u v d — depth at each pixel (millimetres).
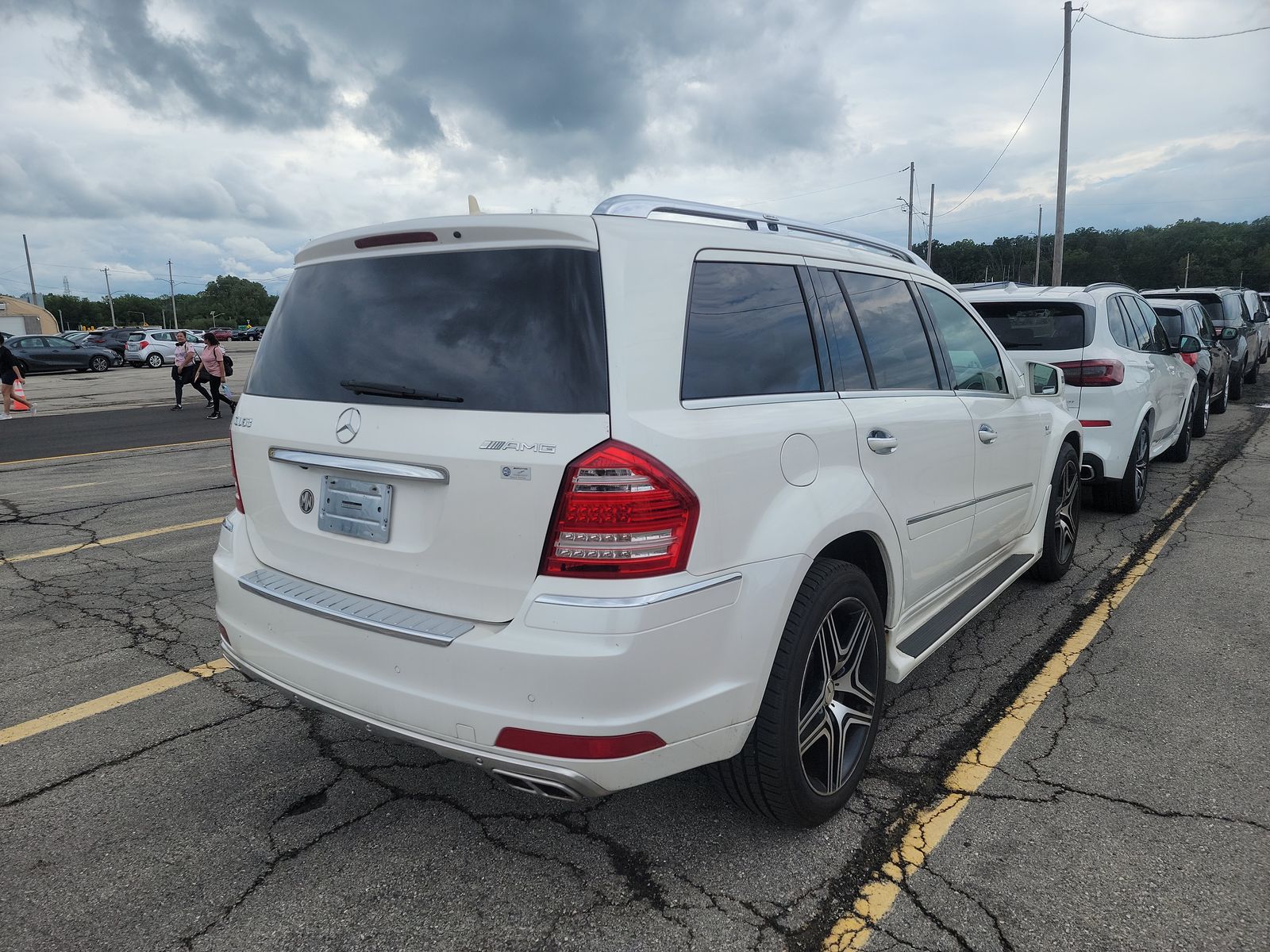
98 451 11445
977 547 3770
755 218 2867
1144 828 2633
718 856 2539
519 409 2102
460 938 2215
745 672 2250
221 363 16188
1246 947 2129
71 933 2244
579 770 2027
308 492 2562
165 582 5258
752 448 2289
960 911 2283
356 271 2533
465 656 2094
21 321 64500
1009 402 4047
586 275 2133
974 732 3273
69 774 3037
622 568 2018
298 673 2473
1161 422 7418
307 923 2273
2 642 4273
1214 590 4859
